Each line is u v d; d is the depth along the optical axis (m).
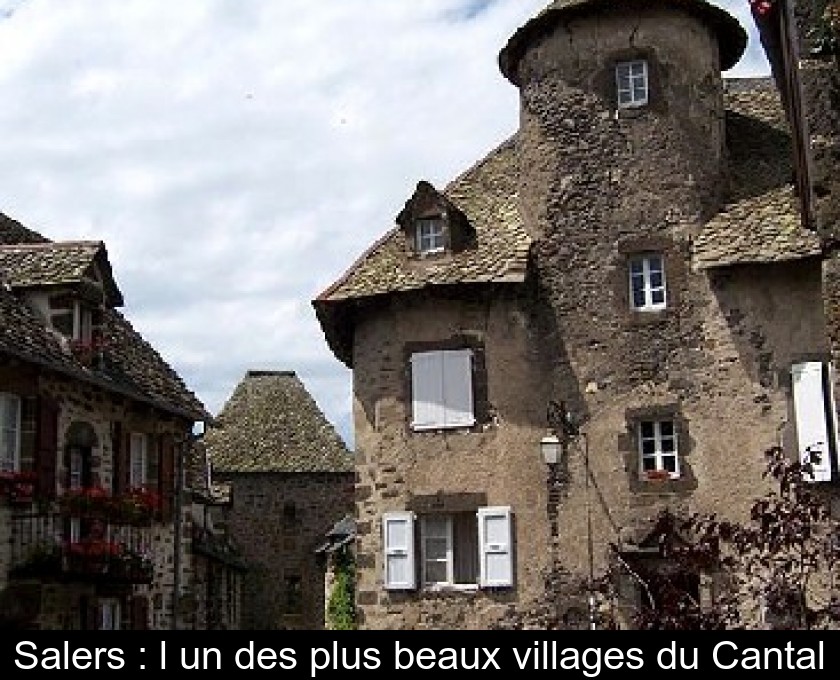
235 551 39.00
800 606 8.47
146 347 25.34
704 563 8.90
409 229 20.14
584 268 19.28
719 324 18.31
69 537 20.47
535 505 18.58
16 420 19.17
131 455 23.00
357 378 20.05
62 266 21.11
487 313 19.44
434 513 19.03
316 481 41.44
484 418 19.08
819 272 17.86
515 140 22.42
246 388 44.28
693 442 18.06
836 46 13.75
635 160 19.42
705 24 20.22
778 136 20.59
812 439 17.20
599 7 19.83
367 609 19.06
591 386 18.78
